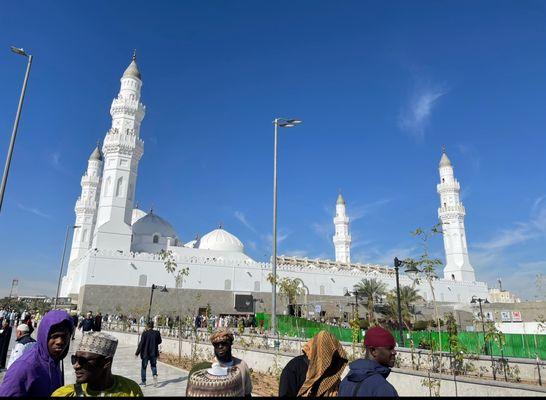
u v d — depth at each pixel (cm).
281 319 3325
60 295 8731
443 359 1531
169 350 2550
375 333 445
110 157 7100
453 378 1161
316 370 471
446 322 1731
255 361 1828
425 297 8375
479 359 1568
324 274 7938
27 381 394
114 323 4619
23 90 2350
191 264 6750
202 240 9138
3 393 382
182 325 2755
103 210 6856
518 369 1474
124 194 6931
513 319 6519
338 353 486
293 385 493
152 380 1530
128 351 2630
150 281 6322
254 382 1530
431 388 1171
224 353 536
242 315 6638
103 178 7081
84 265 6462
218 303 6694
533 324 3997
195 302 6362
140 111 7512
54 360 428
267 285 7244
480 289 9262
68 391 382
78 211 9200
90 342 385
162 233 8119
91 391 385
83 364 379
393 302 3941
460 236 9288
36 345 430
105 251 6172
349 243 10888
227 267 7019
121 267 6197
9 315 4603
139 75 7806
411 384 1248
